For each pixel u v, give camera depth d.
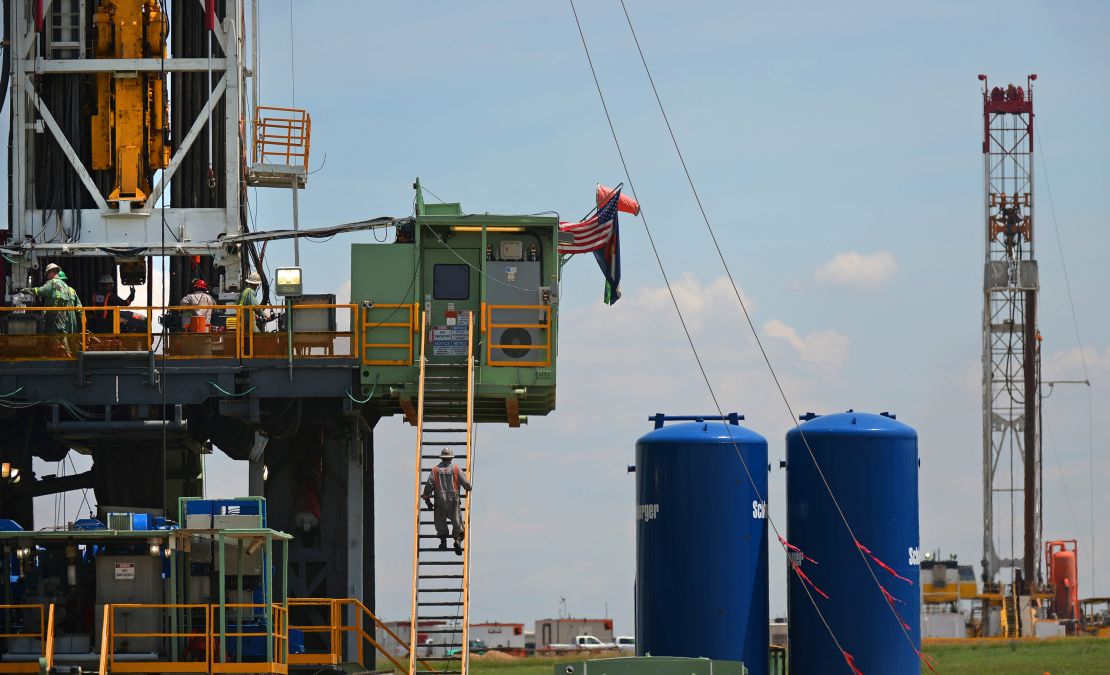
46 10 86.44
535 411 84.62
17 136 85.69
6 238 86.50
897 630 77.38
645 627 77.00
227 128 86.62
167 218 86.00
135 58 86.44
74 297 79.12
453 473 73.00
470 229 78.88
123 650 64.69
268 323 78.25
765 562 77.06
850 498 77.62
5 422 81.19
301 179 89.00
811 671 78.06
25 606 64.06
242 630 65.81
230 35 87.00
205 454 92.44
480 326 77.88
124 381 77.38
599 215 86.38
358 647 79.00
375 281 78.19
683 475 76.25
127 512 72.56
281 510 81.56
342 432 80.94
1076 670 146.50
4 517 82.75
